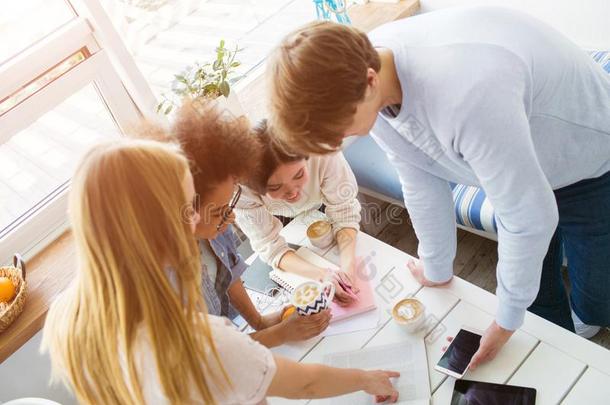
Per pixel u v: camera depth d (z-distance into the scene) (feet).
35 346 5.95
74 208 2.48
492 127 3.10
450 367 4.07
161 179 2.50
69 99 6.61
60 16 6.51
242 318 5.32
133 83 6.98
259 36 8.51
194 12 7.78
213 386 2.76
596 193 4.31
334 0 7.28
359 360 4.41
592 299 5.00
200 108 3.69
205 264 4.75
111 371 2.68
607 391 3.66
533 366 3.95
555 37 3.64
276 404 4.32
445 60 3.20
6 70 6.06
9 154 6.30
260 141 4.46
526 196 3.29
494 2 7.39
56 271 6.12
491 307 4.46
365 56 3.05
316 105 2.88
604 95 3.91
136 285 2.49
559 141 3.83
